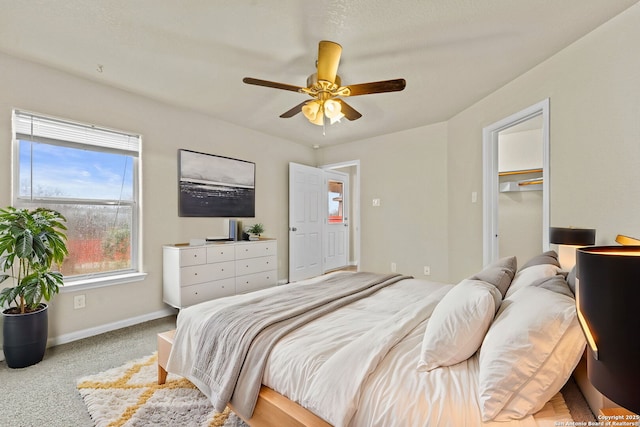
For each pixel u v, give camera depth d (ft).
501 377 2.95
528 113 8.36
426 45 7.09
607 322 1.88
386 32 6.59
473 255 11.04
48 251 7.18
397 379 3.44
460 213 11.68
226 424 5.03
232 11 5.95
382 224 14.74
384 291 7.09
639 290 1.77
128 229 10.09
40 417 5.32
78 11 5.97
